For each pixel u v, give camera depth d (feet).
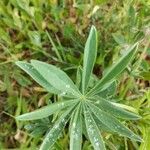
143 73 0.61
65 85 0.44
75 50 0.64
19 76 0.63
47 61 0.65
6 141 0.64
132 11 0.61
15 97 0.63
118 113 0.45
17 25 0.63
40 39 0.64
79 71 0.48
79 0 0.65
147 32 0.60
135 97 0.62
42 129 0.56
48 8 0.65
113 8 0.63
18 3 0.62
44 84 0.44
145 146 0.58
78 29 0.64
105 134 0.58
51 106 0.44
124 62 0.44
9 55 0.64
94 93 0.45
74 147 0.45
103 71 0.61
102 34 0.63
